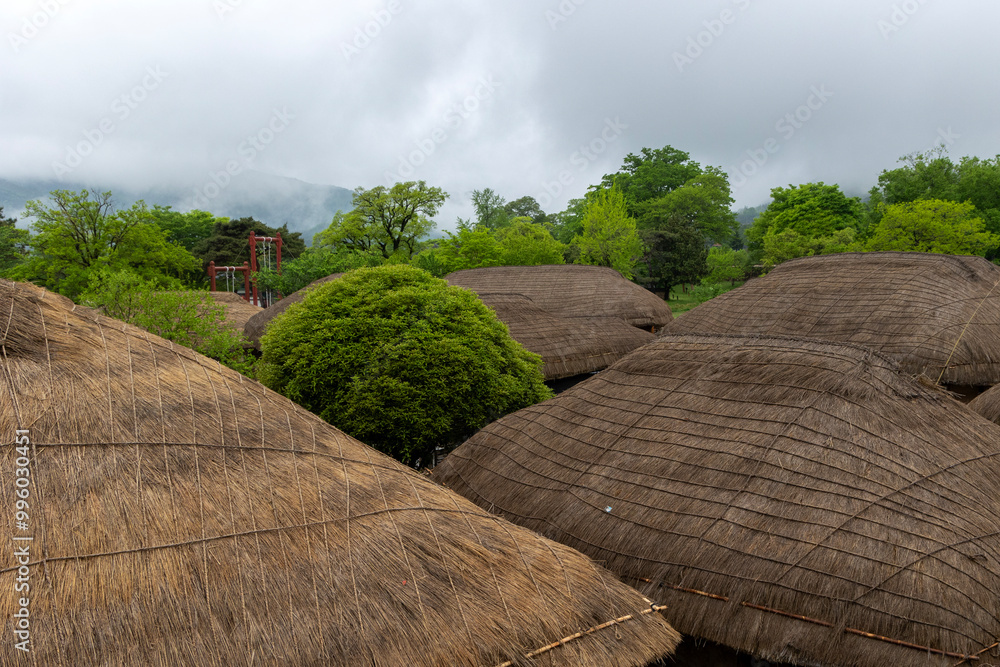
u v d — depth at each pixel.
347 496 3.89
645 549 5.30
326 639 3.14
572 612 3.78
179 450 3.59
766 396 6.26
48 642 2.63
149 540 3.12
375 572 3.51
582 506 5.95
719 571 4.89
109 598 2.86
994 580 4.49
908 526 4.79
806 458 5.45
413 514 3.97
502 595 3.67
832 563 4.61
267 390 4.61
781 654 4.44
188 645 2.88
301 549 3.45
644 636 3.87
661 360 7.63
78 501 3.09
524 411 7.95
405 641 3.26
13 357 3.55
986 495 5.32
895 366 6.55
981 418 6.60
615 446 6.51
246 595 3.15
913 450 5.55
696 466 5.80
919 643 4.16
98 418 3.47
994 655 4.13
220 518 3.38
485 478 7.03
